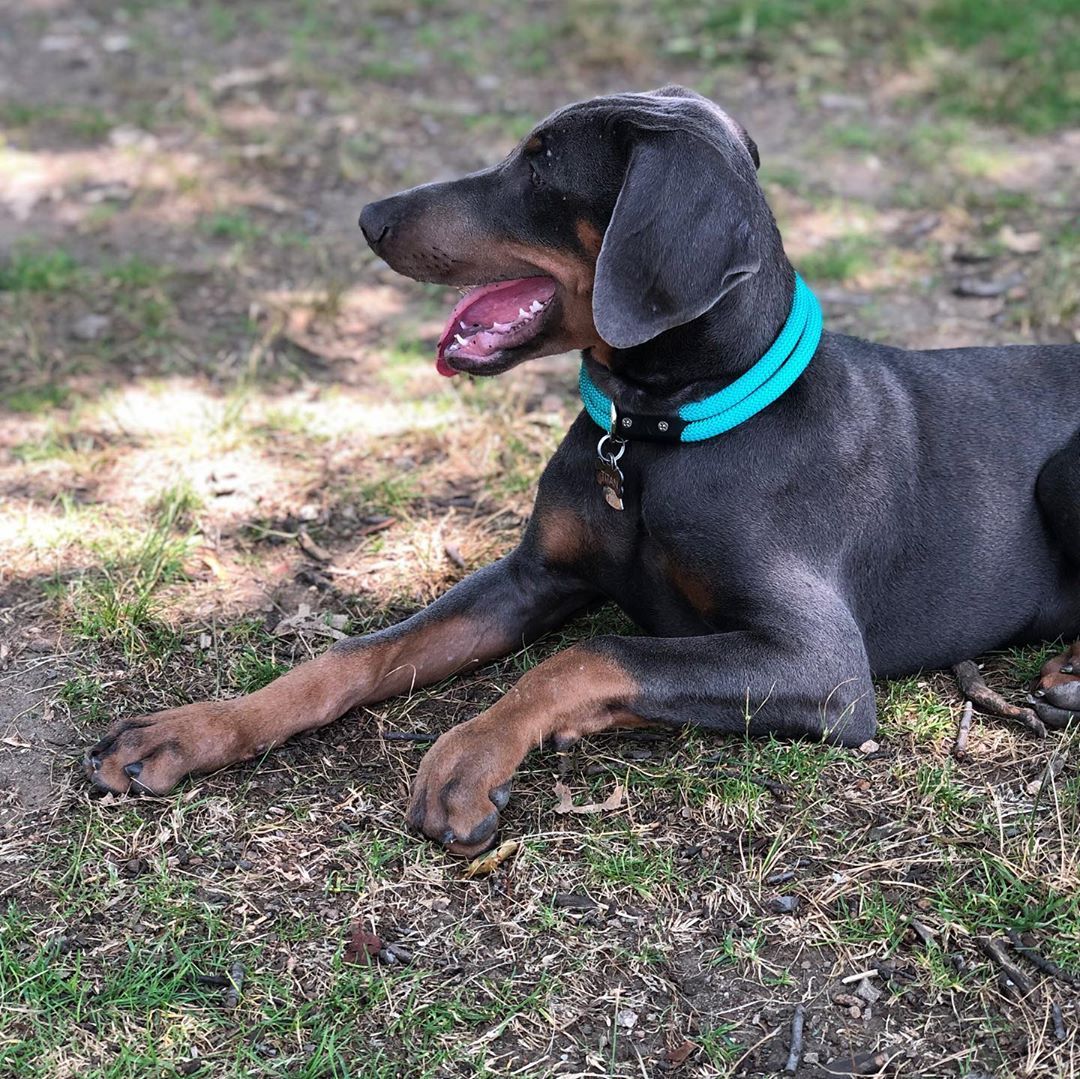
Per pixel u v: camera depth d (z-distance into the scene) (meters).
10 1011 0.74
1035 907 0.80
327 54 2.24
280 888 0.83
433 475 1.27
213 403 1.37
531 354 0.96
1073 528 0.97
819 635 0.90
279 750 0.93
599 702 0.88
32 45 2.29
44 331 1.48
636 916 0.82
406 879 0.84
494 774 0.85
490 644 1.01
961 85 2.05
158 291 1.55
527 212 0.92
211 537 1.17
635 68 2.16
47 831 0.87
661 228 0.84
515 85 2.12
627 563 0.97
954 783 0.90
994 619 1.00
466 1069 0.73
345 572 1.14
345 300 1.58
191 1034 0.74
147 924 0.80
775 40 2.22
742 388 0.91
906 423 0.98
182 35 2.33
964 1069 0.72
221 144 1.93
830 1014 0.76
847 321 1.51
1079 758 0.92
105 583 1.09
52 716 0.97
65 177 1.84
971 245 1.65
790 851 0.85
